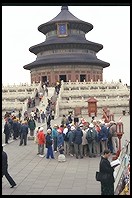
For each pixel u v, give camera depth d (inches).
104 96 2906.0
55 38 4279.0
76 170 847.7
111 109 2682.1
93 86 3171.8
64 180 748.0
